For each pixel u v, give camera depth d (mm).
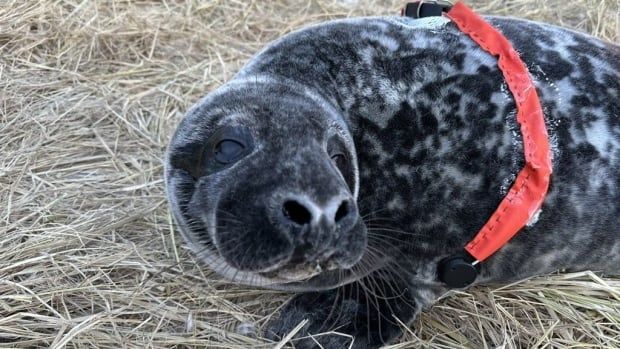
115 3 1119
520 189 614
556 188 627
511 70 634
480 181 622
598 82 656
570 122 634
